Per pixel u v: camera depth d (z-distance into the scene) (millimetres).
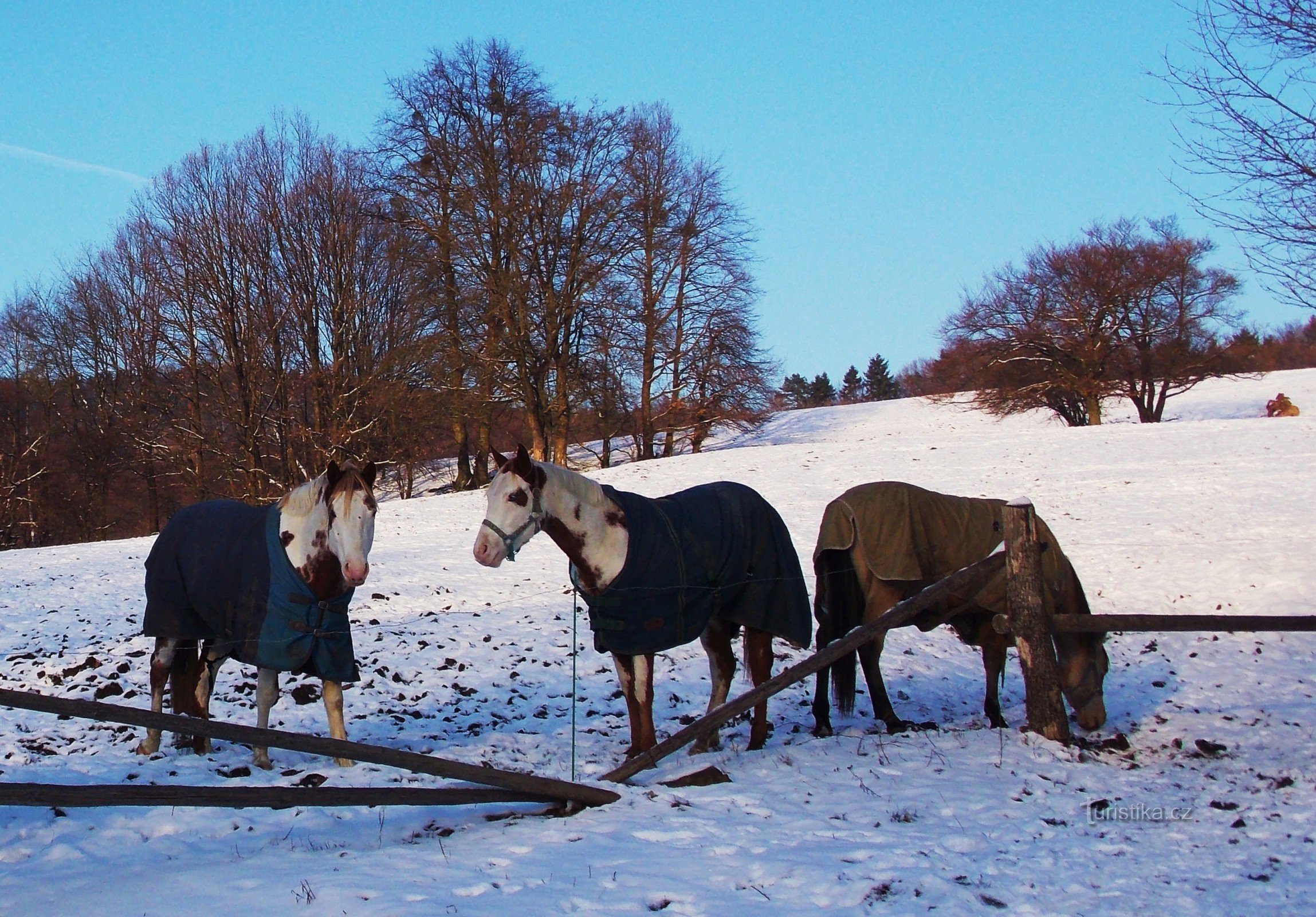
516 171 35906
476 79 36688
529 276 36438
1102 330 48719
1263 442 29156
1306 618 7574
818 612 9094
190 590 7961
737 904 4746
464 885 4949
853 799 6613
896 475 27609
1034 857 5512
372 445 38000
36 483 44656
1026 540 8203
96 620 15680
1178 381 48844
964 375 55250
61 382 45469
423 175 36281
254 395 36719
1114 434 32312
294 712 9867
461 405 36562
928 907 4762
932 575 9023
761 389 41688
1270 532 19422
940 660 12664
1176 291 48344
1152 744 8484
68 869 5410
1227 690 10727
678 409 41625
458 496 32500
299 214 36750
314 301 36906
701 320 40906
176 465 40156
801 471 29266
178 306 36594
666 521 8000
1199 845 5773
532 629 14297
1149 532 20109
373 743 8742
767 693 7371
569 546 7766
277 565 7582
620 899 4793
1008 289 50938
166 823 6176
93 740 8633
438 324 36750
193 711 8242
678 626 7867
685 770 7395
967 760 7582
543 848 5562
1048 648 8195
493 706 10344
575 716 9930
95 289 42938
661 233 39281
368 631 14258
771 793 6738
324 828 6184
